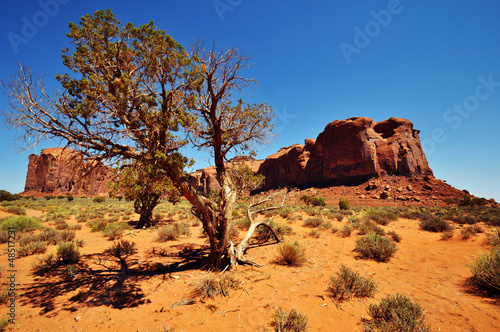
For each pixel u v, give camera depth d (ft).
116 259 25.13
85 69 15.90
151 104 16.38
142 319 12.39
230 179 24.44
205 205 20.56
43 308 13.69
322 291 15.16
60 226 42.73
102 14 15.62
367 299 13.75
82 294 15.60
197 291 15.97
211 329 11.19
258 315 12.34
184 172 19.11
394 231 34.96
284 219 49.88
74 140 14.84
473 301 12.84
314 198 93.81
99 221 47.26
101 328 11.55
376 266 20.36
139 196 46.34
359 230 34.58
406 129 191.83
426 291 14.67
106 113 15.37
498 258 14.79
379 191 151.64
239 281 17.33
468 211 70.28
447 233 31.01
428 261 21.40
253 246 29.17
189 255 27.35
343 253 24.67
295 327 10.56
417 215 55.72
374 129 203.41
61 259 23.22
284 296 14.57
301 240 30.81
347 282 14.97
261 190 279.90
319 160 208.54
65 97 15.55
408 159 173.47
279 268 20.36
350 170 179.93
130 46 16.67
